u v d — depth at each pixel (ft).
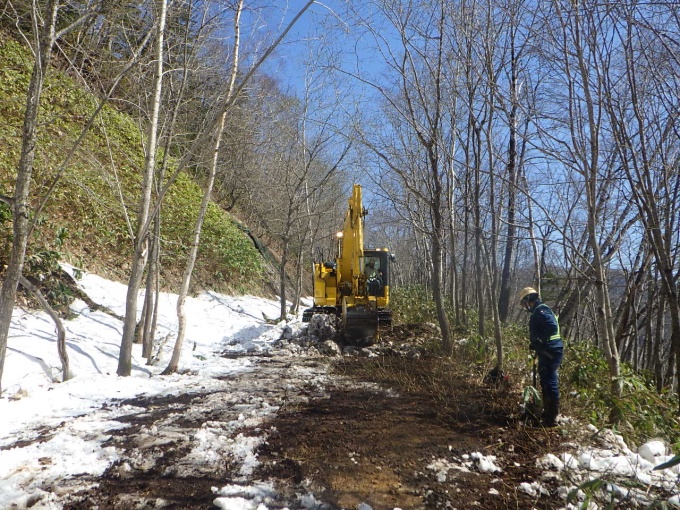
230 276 50.16
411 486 11.07
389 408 16.90
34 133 15.25
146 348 24.40
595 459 12.36
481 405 17.31
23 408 15.46
